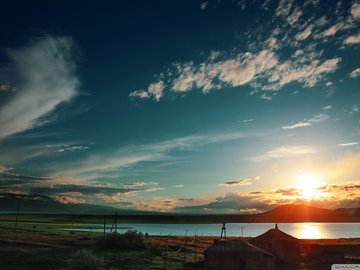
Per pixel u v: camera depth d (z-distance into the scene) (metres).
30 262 50.00
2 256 53.00
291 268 61.47
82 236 98.69
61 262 50.62
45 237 85.88
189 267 56.53
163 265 55.59
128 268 50.28
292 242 69.81
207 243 108.06
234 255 58.28
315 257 72.50
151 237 124.75
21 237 80.38
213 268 57.47
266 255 59.84
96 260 47.44
